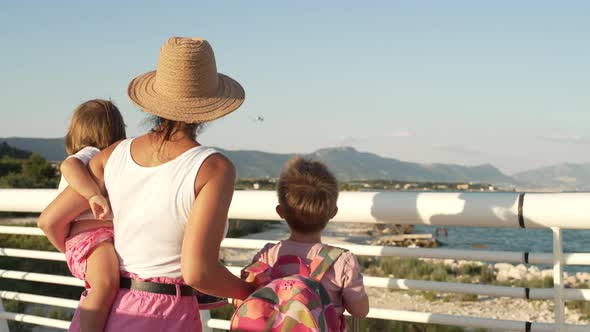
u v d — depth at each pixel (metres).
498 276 17.36
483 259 2.35
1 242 15.44
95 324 1.95
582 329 2.23
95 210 2.01
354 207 2.49
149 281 1.93
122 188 1.96
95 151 2.21
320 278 1.97
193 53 1.88
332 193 2.01
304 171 2.04
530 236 39.31
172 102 1.91
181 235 1.91
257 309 1.80
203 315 2.96
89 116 2.44
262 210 2.68
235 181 1.93
